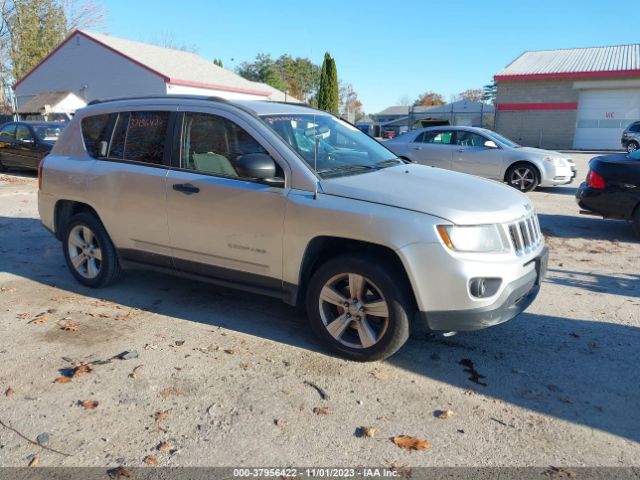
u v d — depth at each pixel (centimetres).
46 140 1477
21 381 368
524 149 1270
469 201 378
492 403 346
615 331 456
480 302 356
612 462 290
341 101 8381
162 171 468
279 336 442
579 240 791
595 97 3166
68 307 504
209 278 461
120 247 512
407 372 385
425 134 1360
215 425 321
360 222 369
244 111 440
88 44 3172
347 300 392
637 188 770
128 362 395
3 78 4444
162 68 3105
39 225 862
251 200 415
